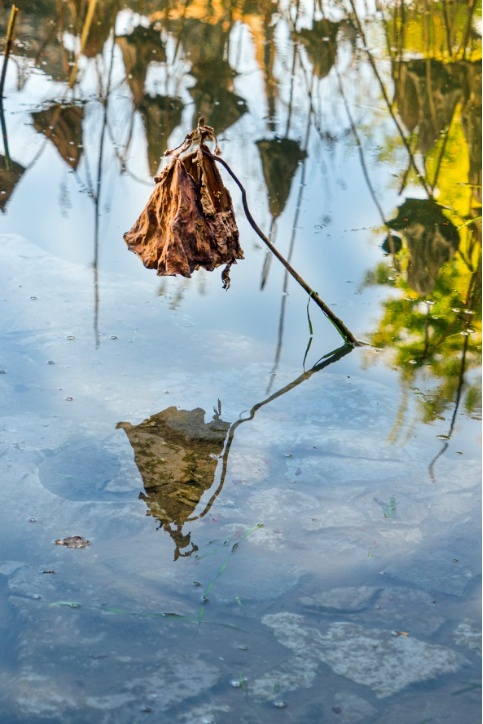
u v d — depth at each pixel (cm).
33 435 301
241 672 207
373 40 870
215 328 396
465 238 504
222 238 333
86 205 516
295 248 481
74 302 408
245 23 893
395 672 209
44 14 859
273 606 229
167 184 328
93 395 331
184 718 192
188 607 227
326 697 200
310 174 586
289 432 316
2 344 365
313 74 780
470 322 412
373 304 427
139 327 389
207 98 706
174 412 323
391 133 671
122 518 261
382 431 320
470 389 353
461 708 199
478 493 283
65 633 216
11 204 510
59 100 681
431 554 253
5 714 192
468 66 812
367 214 531
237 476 286
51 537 252
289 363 369
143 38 823
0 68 732
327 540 257
